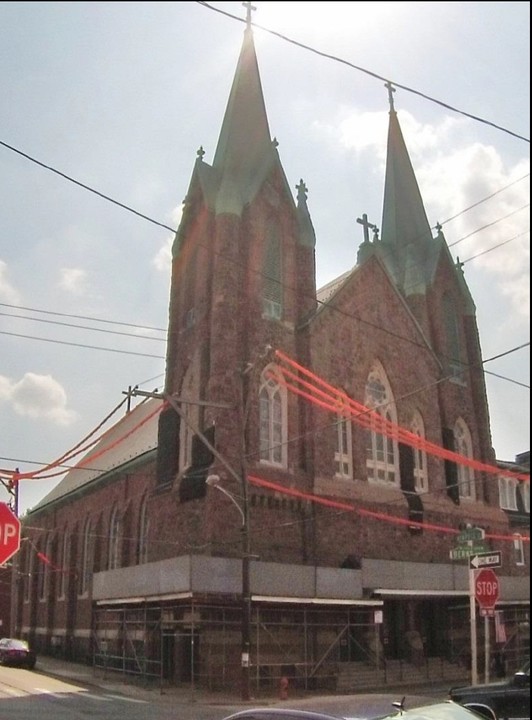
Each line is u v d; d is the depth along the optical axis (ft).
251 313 132.16
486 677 81.66
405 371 152.05
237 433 121.80
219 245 133.49
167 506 129.08
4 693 92.94
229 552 114.32
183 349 139.85
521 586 142.31
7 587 163.73
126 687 106.73
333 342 140.36
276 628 109.40
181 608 108.17
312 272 143.95
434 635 138.41
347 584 115.55
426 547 140.97
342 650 119.14
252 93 152.25
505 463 168.76
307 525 124.88
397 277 173.47
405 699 25.25
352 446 136.26
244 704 88.48
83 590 175.42
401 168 185.88
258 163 145.48
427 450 143.74
